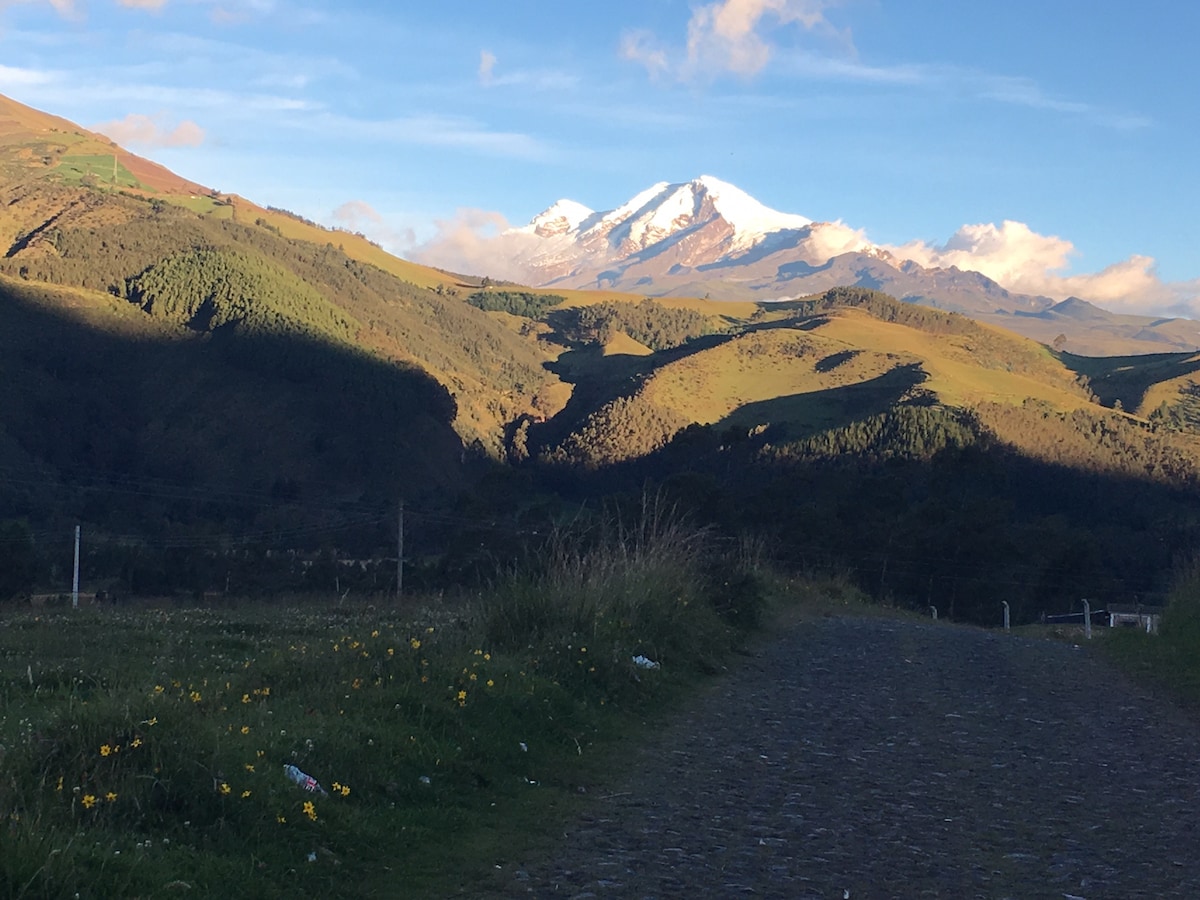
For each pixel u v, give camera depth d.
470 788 5.96
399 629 12.39
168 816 4.64
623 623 10.15
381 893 4.49
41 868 3.74
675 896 4.54
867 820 5.76
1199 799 6.36
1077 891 4.73
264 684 7.45
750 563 19.86
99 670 9.48
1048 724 8.55
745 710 8.80
